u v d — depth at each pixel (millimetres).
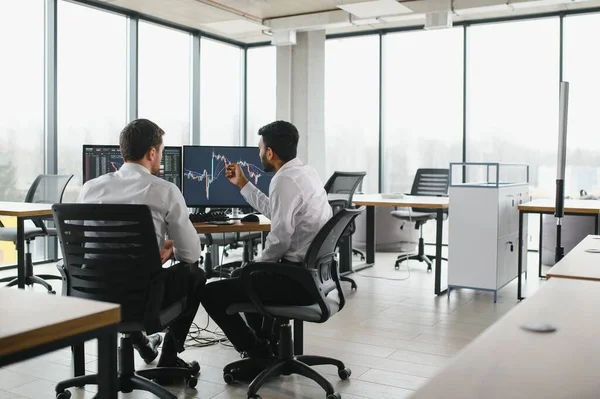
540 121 7746
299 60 8414
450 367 896
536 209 4809
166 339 3027
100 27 7066
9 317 1148
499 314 4465
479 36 8000
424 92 8359
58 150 6672
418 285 5590
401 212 6535
